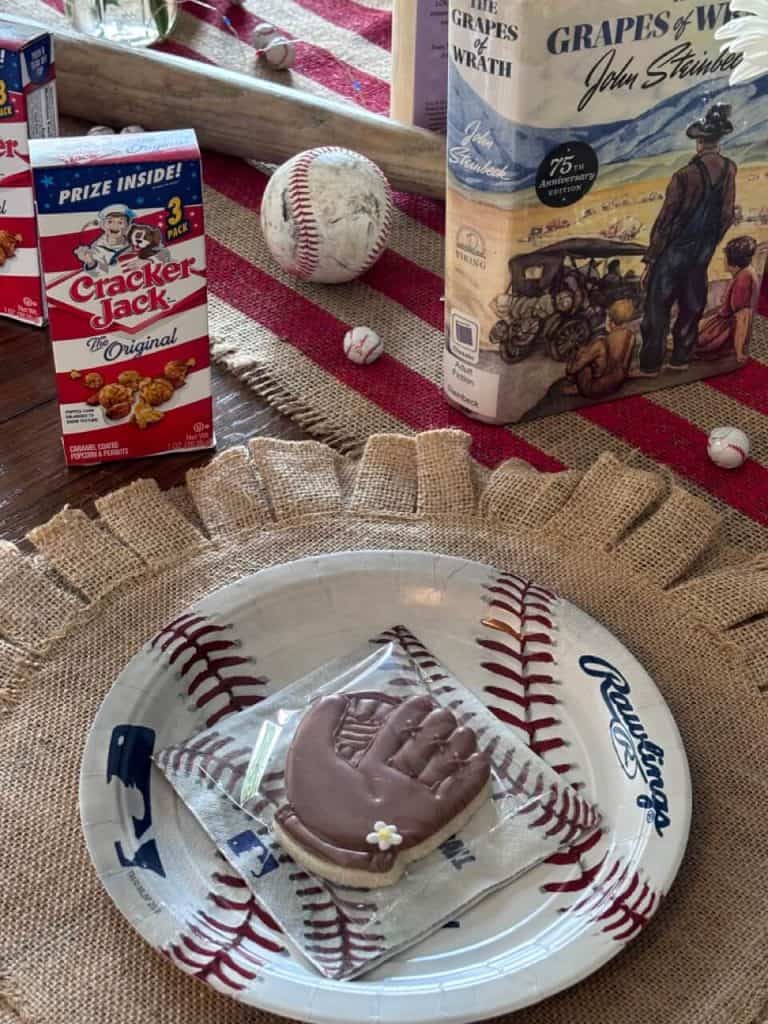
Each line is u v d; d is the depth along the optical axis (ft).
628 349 1.73
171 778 1.15
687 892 1.13
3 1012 1.03
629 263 1.64
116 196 1.41
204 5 2.78
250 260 2.10
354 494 1.60
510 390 1.69
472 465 1.66
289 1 2.95
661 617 1.42
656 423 1.75
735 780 1.23
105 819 1.09
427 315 1.99
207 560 1.48
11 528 1.55
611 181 1.54
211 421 1.65
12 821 1.18
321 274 1.98
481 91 1.44
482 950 1.04
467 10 1.40
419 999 0.96
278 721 1.21
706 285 1.72
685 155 1.57
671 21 1.44
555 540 1.53
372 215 1.92
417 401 1.80
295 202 1.90
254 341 1.91
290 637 1.32
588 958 1.00
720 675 1.35
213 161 2.38
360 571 1.36
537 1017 1.03
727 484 1.65
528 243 1.54
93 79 2.29
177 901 1.05
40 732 1.27
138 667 1.24
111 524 1.52
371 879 1.07
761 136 1.61
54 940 1.08
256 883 1.07
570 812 1.14
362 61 2.69
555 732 1.24
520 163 1.46
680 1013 1.03
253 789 1.15
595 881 1.08
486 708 1.25
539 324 1.64
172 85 2.26
